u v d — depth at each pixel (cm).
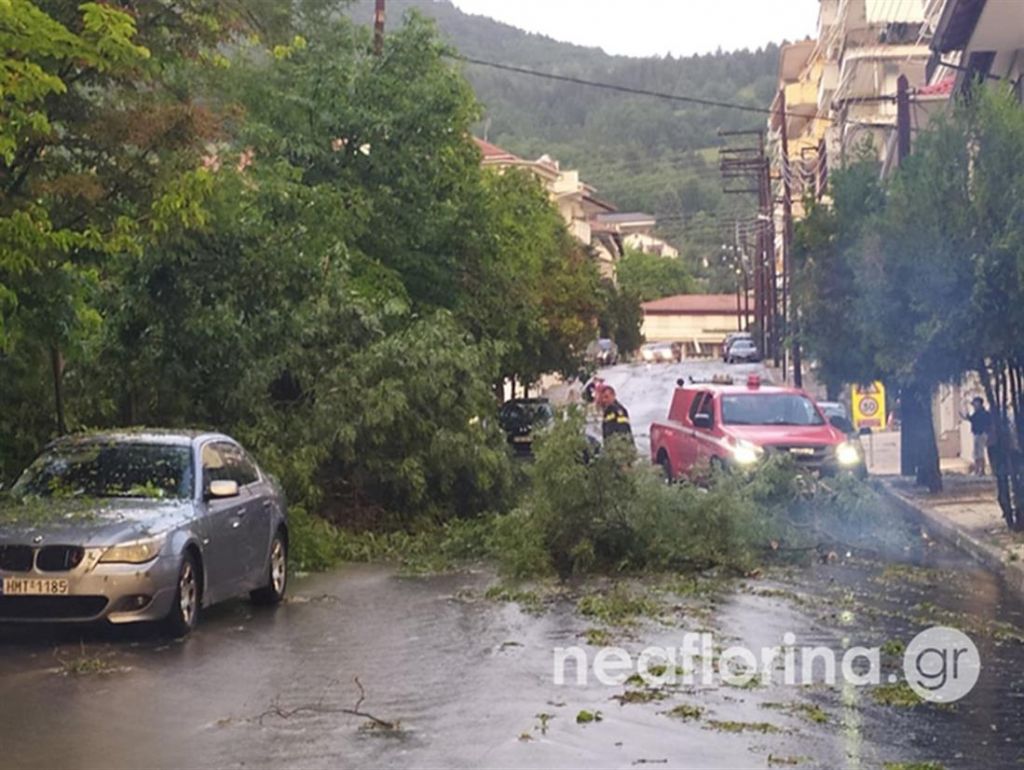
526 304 3656
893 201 2064
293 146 2905
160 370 1966
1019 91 3097
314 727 890
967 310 1961
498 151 9869
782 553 1808
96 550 1160
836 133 7088
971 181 1997
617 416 2878
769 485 1853
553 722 902
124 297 1927
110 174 1498
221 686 1020
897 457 3906
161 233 1559
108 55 1345
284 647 1188
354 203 2888
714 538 1720
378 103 3041
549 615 1373
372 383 2056
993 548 1847
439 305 3131
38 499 1272
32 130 1351
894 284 2088
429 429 2081
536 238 4506
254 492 1433
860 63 7025
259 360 2016
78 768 792
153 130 1472
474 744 845
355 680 1039
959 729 900
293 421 2041
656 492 1714
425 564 1823
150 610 1177
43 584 1148
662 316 15800
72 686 1018
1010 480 2056
